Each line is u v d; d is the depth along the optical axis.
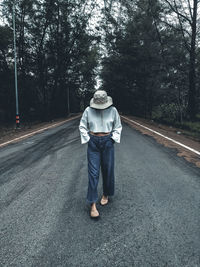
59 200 3.04
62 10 21.44
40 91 27.19
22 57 22.00
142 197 3.09
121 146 6.87
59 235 2.19
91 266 1.77
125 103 34.06
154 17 15.30
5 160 5.44
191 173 4.16
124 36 27.27
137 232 2.22
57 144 7.51
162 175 4.05
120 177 3.95
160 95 21.55
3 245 2.05
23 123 19.69
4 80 22.42
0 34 19.86
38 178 4.00
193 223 2.38
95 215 2.50
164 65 16.53
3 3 18.86
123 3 20.00
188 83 15.31
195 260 1.82
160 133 9.89
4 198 3.14
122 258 1.85
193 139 8.29
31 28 21.27
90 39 23.98
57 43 23.06
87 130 2.74
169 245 2.01
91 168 2.67
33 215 2.62
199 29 14.06
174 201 2.94
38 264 1.80
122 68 27.25
